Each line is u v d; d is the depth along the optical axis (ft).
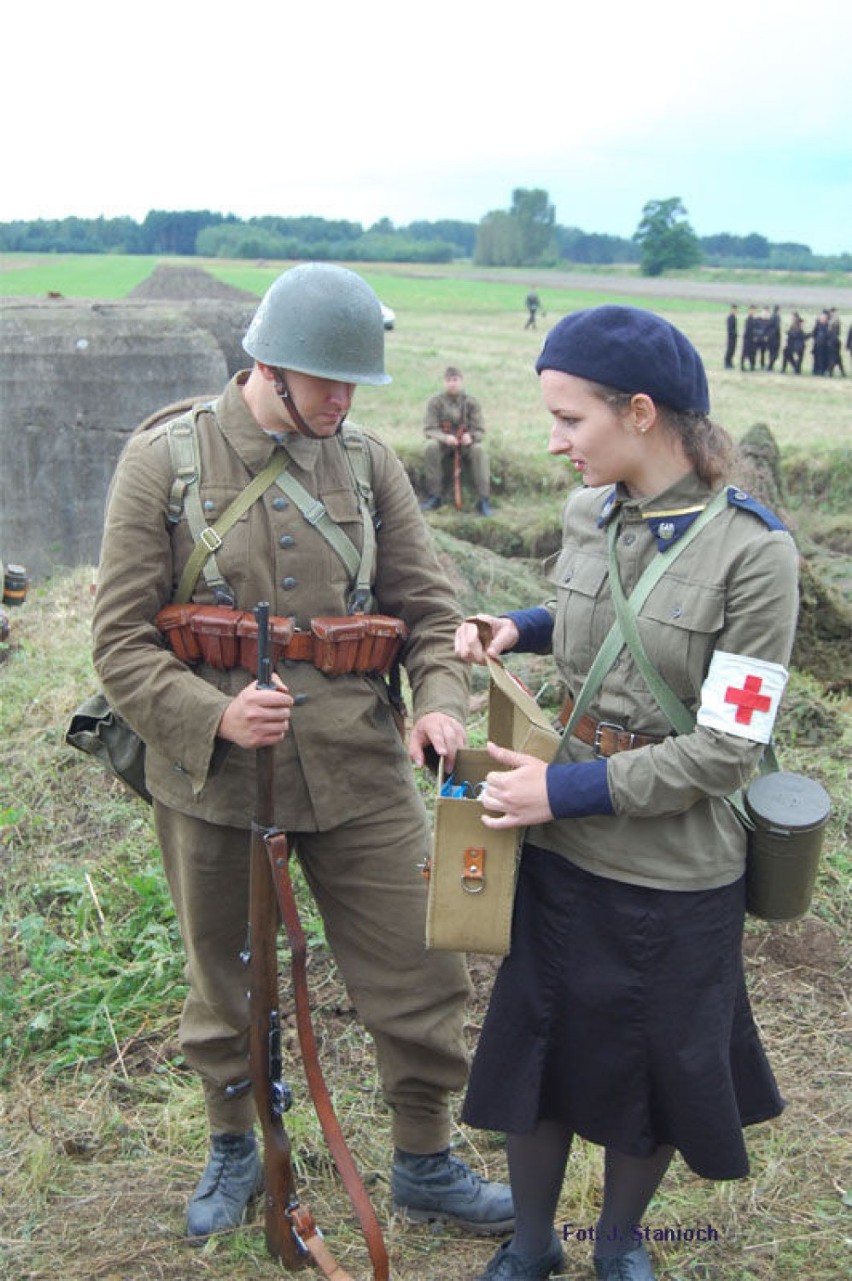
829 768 17.28
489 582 26.94
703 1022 7.97
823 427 62.13
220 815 8.95
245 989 9.53
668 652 7.67
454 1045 9.38
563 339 7.69
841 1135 10.42
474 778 8.97
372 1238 7.92
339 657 8.93
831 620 22.48
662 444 7.71
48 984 12.76
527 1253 8.75
